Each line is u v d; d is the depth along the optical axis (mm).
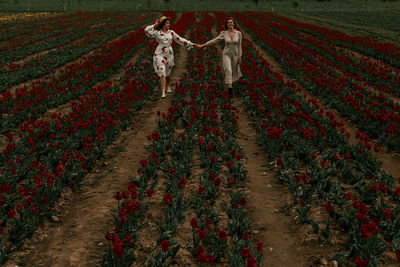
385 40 20594
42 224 3625
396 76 11336
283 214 3848
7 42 20109
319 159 5113
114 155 5520
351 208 3770
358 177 4387
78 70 11398
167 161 5117
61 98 8531
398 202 3877
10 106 7680
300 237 3404
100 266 2992
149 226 3561
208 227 3547
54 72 11352
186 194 4176
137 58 13812
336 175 4586
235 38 8609
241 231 3359
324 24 31094
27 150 5246
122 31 24109
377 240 3061
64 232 3521
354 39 19266
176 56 15320
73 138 5750
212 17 36562
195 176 4668
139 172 4719
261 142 5832
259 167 5070
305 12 46750
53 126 6266
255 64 11898
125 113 6852
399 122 6543
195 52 15688
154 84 9914
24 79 11070
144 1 64938
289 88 8969
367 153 5023
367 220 3141
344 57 14281
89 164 4910
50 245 3311
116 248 2424
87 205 4031
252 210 3947
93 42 19031
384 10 51562
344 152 5297
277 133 5105
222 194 4242
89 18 36031
